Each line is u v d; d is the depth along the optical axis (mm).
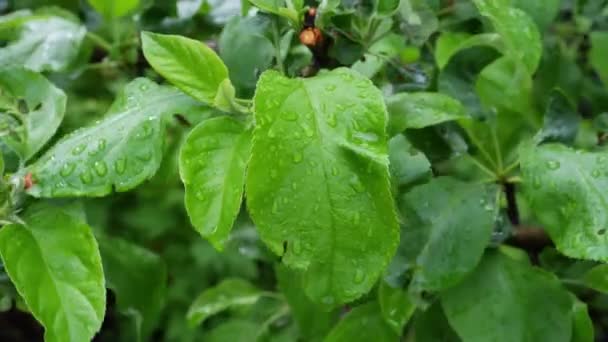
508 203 484
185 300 929
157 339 986
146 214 932
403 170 437
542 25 477
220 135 373
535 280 442
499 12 435
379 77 484
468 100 479
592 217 405
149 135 400
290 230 348
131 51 543
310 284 354
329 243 351
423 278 433
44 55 481
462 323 435
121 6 511
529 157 422
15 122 421
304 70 437
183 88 388
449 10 531
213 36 546
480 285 442
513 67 482
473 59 482
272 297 617
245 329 604
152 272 515
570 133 446
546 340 435
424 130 467
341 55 436
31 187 395
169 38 388
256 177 346
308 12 427
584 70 627
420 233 437
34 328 1117
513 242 495
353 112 357
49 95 424
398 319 459
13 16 496
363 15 449
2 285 460
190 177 363
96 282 384
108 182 394
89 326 378
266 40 435
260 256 509
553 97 448
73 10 579
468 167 489
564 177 414
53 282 382
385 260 354
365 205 351
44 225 393
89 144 400
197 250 922
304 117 354
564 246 406
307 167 349
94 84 619
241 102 402
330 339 470
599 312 687
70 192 392
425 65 515
